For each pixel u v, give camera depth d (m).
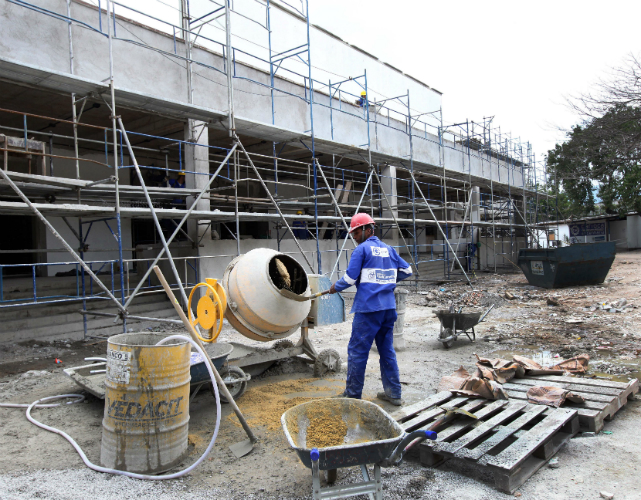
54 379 6.19
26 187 7.93
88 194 9.36
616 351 7.28
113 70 9.43
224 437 4.16
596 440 4.00
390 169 18.50
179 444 3.62
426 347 7.89
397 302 7.53
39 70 7.13
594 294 13.68
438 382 5.80
